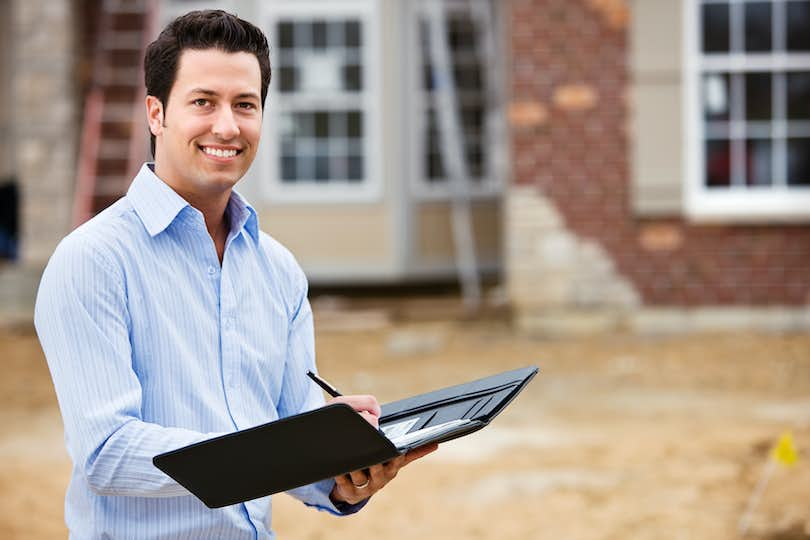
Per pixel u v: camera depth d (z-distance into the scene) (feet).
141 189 9.45
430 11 57.00
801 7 47.78
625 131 48.01
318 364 43.65
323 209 57.21
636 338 47.42
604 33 47.91
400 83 56.90
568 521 24.14
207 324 9.45
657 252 48.11
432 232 57.57
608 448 30.22
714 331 47.96
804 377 39.40
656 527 23.44
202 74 9.26
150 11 55.11
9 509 25.85
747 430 31.68
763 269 47.78
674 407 35.27
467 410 9.68
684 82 47.75
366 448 8.45
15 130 62.59
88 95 55.01
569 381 39.78
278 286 10.16
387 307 54.75
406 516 24.90
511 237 48.62
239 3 56.54
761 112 47.96
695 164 47.88
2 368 44.50
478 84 58.13
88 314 8.91
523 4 47.98
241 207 9.84
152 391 9.18
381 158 57.00
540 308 48.55
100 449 8.73
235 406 9.45
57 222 52.47
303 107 57.00
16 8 52.16
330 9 56.65
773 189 48.01
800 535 22.39
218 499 8.43
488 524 24.14
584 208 48.21
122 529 9.21
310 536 23.75
